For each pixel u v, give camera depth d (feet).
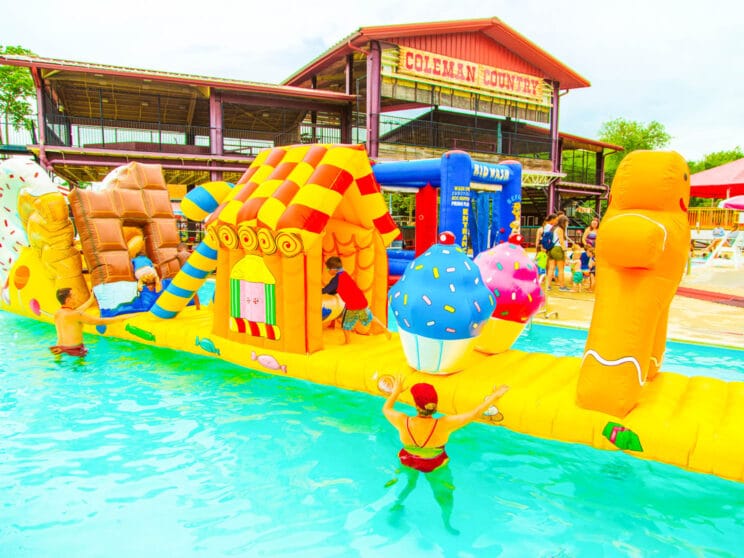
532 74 84.53
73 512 12.37
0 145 67.92
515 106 83.87
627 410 14.71
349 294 21.36
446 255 17.29
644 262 13.42
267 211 20.35
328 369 19.90
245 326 22.21
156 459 14.97
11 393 19.98
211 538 11.42
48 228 27.22
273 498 13.03
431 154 75.00
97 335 27.84
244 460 14.94
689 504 12.87
